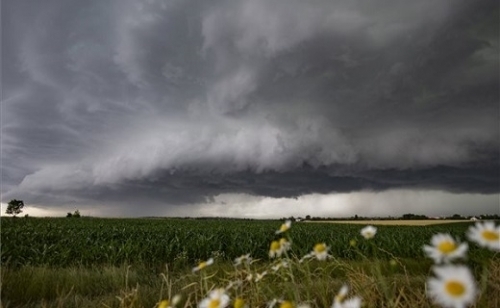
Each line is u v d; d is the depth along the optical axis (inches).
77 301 203.8
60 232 693.3
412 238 604.1
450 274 42.1
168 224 1242.0
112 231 745.0
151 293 196.2
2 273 245.9
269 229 899.4
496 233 48.8
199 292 178.2
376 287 118.6
